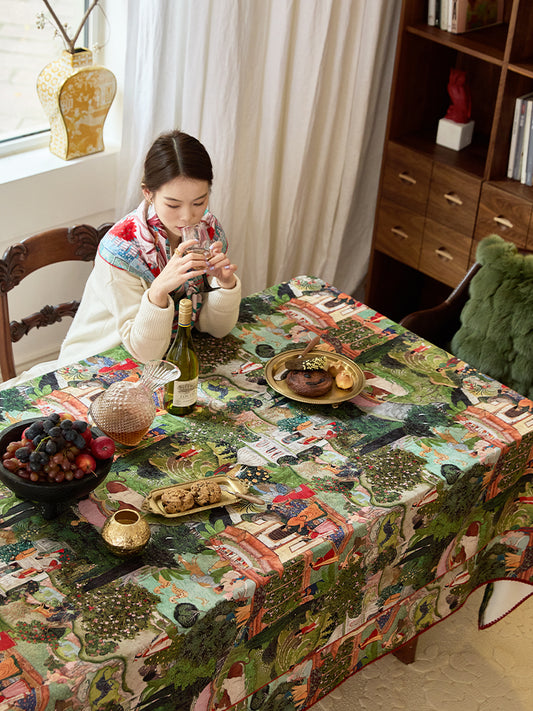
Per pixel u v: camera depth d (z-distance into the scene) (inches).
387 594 68.8
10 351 89.9
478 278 95.8
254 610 57.7
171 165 74.4
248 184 126.8
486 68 129.0
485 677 89.8
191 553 58.9
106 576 56.4
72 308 94.6
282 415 74.0
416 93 128.5
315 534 61.1
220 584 56.4
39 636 51.8
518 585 81.9
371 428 73.2
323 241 139.8
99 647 51.4
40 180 112.7
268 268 140.1
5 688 48.6
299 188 129.9
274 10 115.1
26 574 56.1
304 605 61.6
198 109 116.4
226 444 69.9
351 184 134.6
